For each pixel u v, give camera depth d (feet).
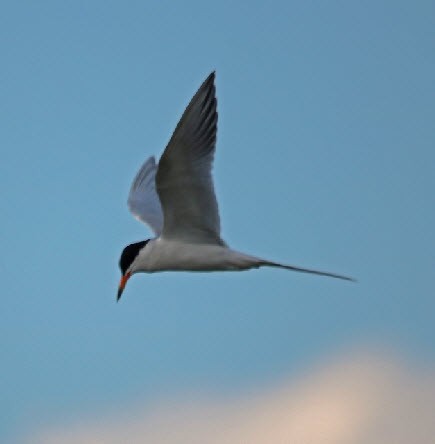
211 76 40.98
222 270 43.75
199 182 41.81
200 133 40.91
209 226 43.04
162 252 44.06
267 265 42.78
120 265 45.78
